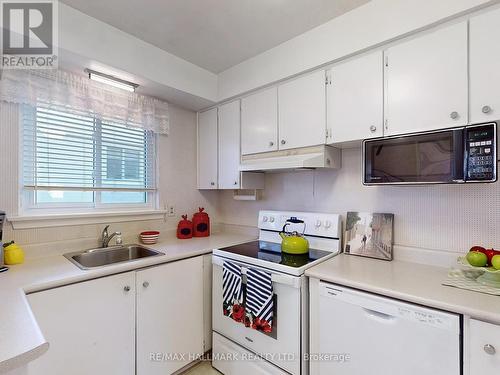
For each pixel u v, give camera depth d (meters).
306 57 1.78
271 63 1.98
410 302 1.13
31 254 1.67
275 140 2.00
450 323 1.03
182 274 1.84
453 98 1.25
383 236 1.73
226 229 2.82
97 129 2.02
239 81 2.21
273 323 1.57
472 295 1.11
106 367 1.47
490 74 1.17
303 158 1.78
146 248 2.00
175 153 2.50
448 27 1.28
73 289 1.35
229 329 1.83
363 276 1.37
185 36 1.83
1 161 1.58
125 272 1.55
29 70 1.65
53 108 1.75
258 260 1.66
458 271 1.38
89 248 1.92
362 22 1.54
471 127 1.19
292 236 1.89
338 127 1.66
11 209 1.61
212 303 1.98
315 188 2.14
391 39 1.44
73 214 1.83
